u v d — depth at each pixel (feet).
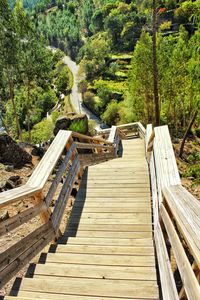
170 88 63.00
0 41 53.26
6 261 8.00
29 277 9.82
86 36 337.93
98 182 19.36
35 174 11.73
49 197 12.02
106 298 8.45
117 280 9.33
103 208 16.02
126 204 16.21
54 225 12.41
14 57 55.16
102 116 139.44
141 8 233.55
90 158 23.24
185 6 174.60
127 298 8.46
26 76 60.75
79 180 19.79
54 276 9.77
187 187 24.04
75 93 199.93
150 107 67.41
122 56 215.92
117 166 21.91
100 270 9.85
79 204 16.67
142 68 61.26
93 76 206.39
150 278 9.31
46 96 173.99
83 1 397.39
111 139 32.58
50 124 111.34
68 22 353.51
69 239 12.74
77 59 269.23
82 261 10.62
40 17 402.11
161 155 11.91
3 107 67.15
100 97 158.71
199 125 66.74
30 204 16.72
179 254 6.24
